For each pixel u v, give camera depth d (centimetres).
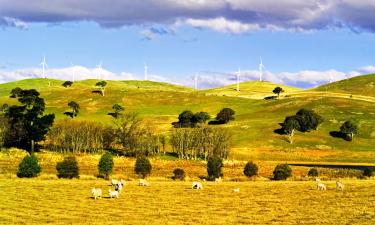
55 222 5419
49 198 7050
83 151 16788
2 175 9956
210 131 17675
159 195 7531
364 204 6562
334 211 6041
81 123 19350
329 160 18662
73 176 9988
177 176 10500
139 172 10825
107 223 5356
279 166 10944
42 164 12769
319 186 8181
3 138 15788
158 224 5316
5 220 5472
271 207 6462
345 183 9194
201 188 8356
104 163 10400
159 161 15025
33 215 5803
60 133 17200
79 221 5497
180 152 16850
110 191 7212
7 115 16825
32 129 15588
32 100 18262
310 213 5959
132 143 16575
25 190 7744
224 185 8956
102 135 17375
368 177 11431
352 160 18725
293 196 7462
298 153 19762
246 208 6394
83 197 7212
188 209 6319
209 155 16450
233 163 15088
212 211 6169
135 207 6444
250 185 8962
